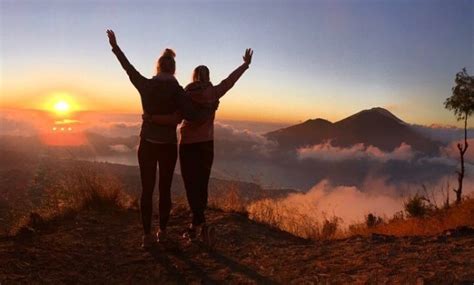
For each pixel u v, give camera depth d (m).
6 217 6.62
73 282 4.58
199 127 5.60
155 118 5.33
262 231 6.72
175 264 5.10
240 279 4.61
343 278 4.46
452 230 6.39
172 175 5.58
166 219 5.70
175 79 5.34
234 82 5.61
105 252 5.50
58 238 5.93
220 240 6.04
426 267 4.55
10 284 4.37
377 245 5.64
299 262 5.10
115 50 5.24
